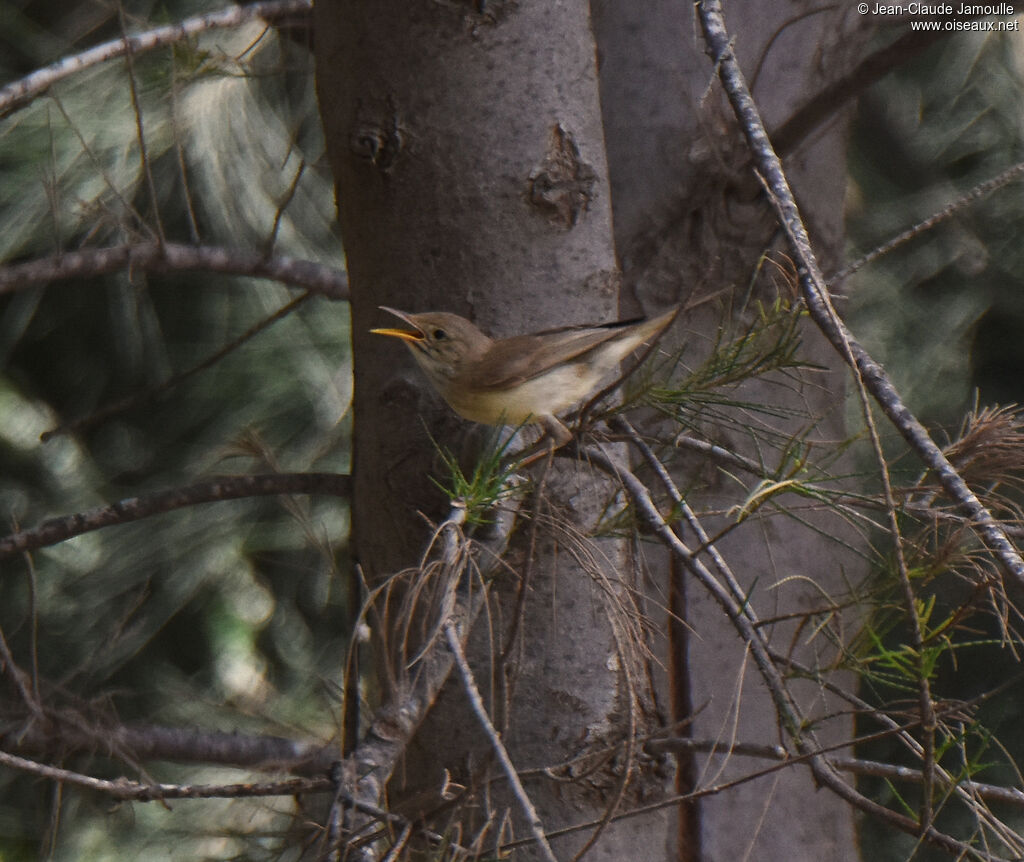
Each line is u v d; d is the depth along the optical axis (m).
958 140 15.75
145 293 14.20
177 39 7.41
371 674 5.55
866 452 11.78
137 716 13.62
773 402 8.39
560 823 5.92
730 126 8.34
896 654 4.24
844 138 9.20
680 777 8.52
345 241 6.53
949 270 15.52
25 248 12.88
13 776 11.66
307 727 10.51
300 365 13.93
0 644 6.34
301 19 8.05
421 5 6.05
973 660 14.04
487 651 5.96
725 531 4.76
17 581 13.78
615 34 8.52
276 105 12.77
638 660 5.93
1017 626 13.55
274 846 5.57
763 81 8.69
